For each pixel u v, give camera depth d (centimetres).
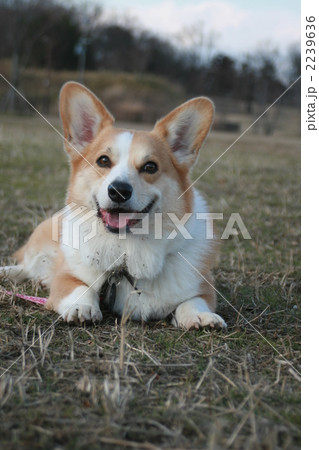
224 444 66
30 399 71
